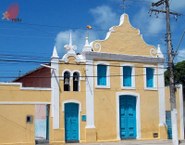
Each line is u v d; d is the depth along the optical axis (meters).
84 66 33.50
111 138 34.19
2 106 29.58
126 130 35.41
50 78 32.22
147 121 36.50
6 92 29.81
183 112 40.12
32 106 30.70
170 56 31.19
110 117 34.38
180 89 38.91
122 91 35.31
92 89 33.69
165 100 38.03
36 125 32.09
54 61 31.97
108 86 34.56
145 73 36.88
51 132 31.36
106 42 34.84
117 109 34.84
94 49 34.16
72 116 32.66
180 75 50.31
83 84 33.31
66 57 32.59
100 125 33.78
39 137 32.03
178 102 38.59
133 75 36.16
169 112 38.09
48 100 31.52
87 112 33.22
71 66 32.81
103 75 34.69
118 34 35.62
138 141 34.69
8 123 29.66
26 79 38.31
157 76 37.53
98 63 34.25
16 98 30.11
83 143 32.19
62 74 32.31
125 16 36.28
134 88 36.03
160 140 35.81
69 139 32.34
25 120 30.28
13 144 29.58
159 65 37.72
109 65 34.78
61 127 31.80
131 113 35.94
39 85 34.88
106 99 34.34
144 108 36.47
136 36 36.69
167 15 31.58
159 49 37.91
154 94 37.22
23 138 30.08
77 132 32.78
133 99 36.22
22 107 30.28
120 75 35.34
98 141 33.47
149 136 36.41
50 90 31.69
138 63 36.53
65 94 32.31
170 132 37.78
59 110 31.86
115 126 34.56
